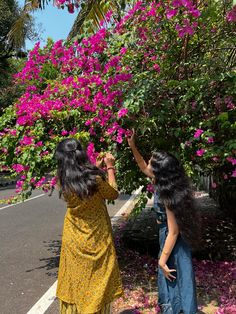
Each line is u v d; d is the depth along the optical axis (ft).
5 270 18.95
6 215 33.78
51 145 16.57
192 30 14.64
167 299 11.75
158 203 12.05
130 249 20.63
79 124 16.87
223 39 17.10
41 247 23.02
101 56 16.51
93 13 19.27
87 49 16.37
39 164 16.85
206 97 15.17
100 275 10.46
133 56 16.62
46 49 19.66
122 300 14.24
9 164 18.45
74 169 10.52
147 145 16.28
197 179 15.61
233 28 16.85
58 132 17.37
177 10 14.23
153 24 16.11
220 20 16.71
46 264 19.77
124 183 16.84
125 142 16.02
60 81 18.49
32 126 17.38
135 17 16.47
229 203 26.63
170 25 16.19
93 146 14.98
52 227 28.43
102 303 10.30
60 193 10.77
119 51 16.56
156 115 14.76
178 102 15.23
